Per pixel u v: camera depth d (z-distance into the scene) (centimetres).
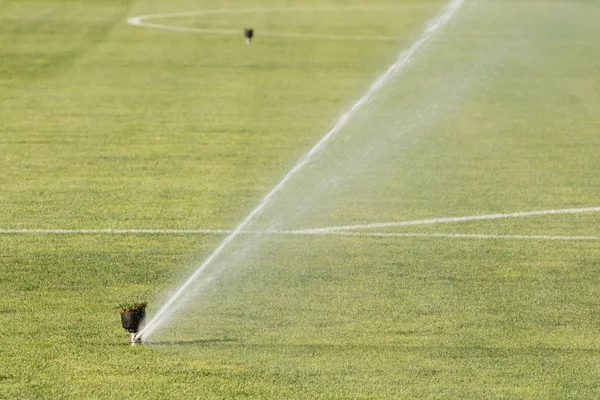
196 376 2681
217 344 2912
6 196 4588
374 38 10244
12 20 11000
